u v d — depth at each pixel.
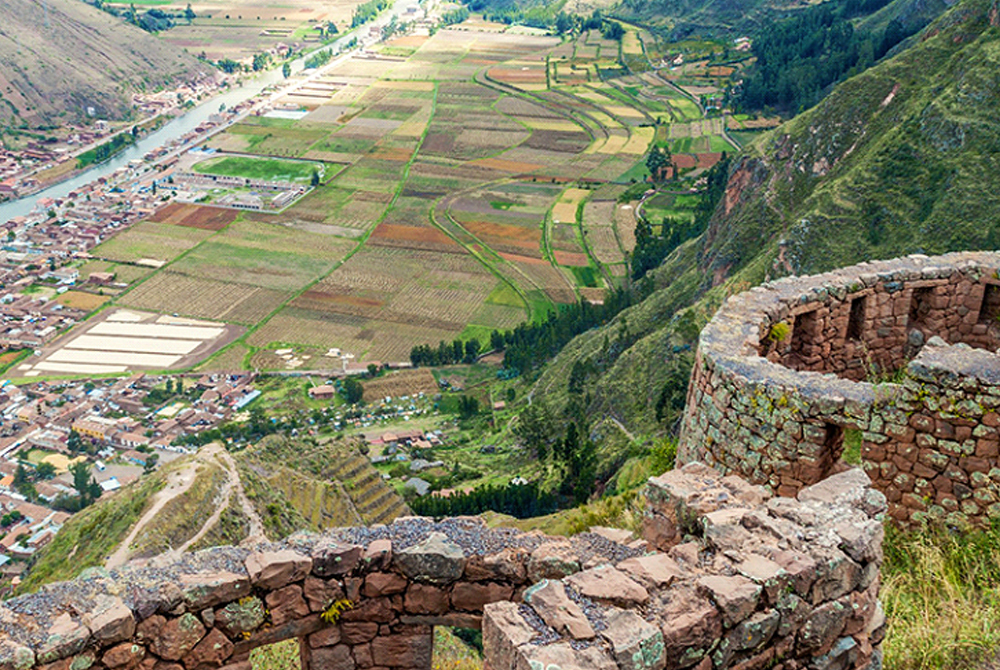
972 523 15.70
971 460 15.54
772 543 10.73
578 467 82.88
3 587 75.88
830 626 10.56
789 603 10.21
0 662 9.20
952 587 14.51
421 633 11.98
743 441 17.08
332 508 73.81
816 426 16.25
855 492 11.72
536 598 9.68
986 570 14.82
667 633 9.38
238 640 11.02
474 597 11.75
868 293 20.83
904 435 16.09
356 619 11.75
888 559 16.02
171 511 56.44
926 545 15.86
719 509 11.75
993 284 20.92
